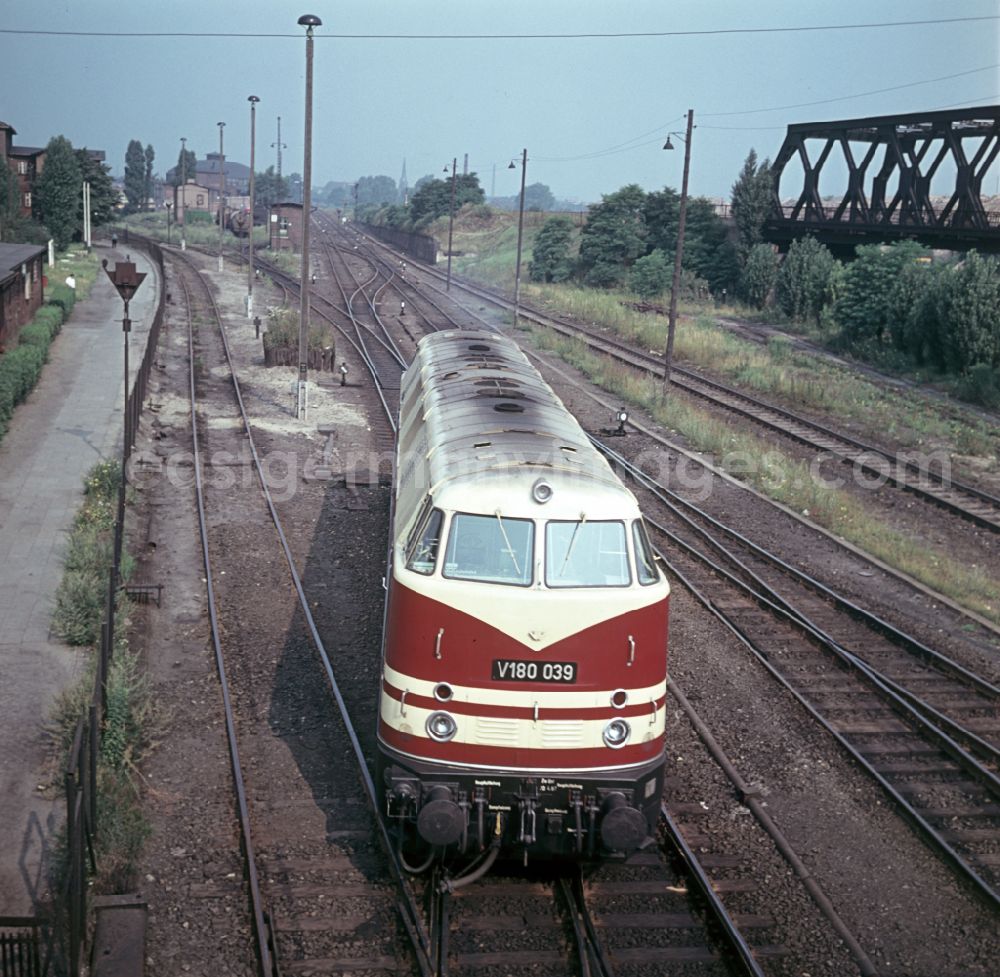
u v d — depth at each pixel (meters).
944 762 10.58
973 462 23.80
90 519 16.50
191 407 25.69
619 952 7.46
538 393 13.06
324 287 53.97
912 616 14.73
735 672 12.50
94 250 67.31
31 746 9.91
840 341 40.47
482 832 7.96
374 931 7.63
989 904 8.14
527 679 7.89
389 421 25.55
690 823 9.22
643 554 8.36
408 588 8.00
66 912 7.23
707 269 58.50
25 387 24.38
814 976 7.29
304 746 10.36
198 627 13.27
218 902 7.90
